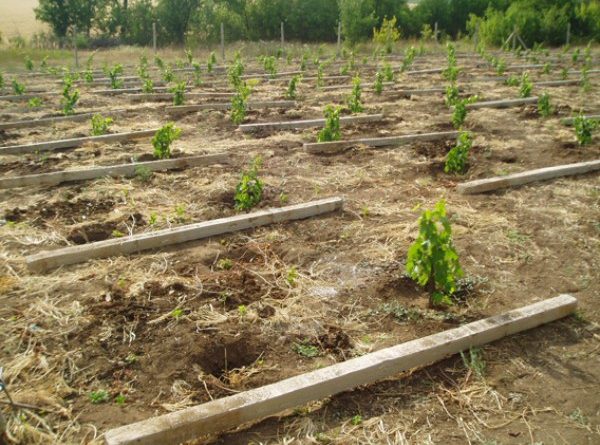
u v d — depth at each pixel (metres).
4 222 5.88
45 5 29.16
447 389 3.62
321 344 4.05
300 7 30.70
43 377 3.67
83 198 6.58
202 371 3.79
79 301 4.47
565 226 5.90
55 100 13.10
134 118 10.88
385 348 3.91
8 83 16.30
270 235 5.65
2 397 3.47
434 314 4.37
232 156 8.24
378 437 3.25
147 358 3.85
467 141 7.44
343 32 29.42
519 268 5.09
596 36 29.78
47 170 7.54
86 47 29.00
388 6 31.41
